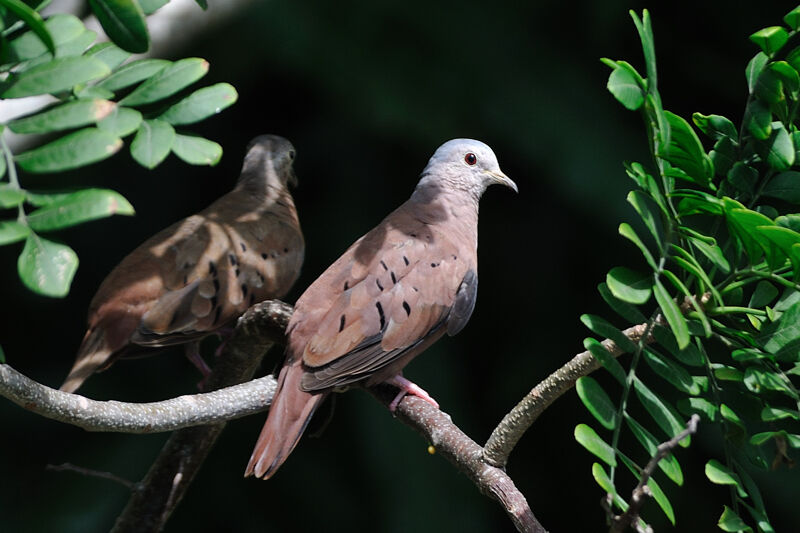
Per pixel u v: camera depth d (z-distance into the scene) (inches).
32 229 125.9
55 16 147.2
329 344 261.6
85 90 147.5
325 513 459.5
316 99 526.3
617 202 455.5
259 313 271.9
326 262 485.1
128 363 473.4
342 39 474.3
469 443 218.8
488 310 507.5
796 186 195.2
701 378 183.6
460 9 486.0
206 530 451.5
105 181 514.3
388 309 272.7
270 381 255.4
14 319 503.5
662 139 171.3
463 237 305.6
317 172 512.1
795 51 189.6
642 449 467.5
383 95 466.0
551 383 193.5
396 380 284.2
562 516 499.2
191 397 224.4
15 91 137.6
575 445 497.4
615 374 165.0
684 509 457.1
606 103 484.7
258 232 343.9
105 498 429.4
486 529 443.8
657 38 513.7
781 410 177.3
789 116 198.8
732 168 196.1
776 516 439.5
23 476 462.6
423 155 482.3
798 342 181.2
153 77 150.9
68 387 296.8
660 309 177.0
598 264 504.1
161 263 319.3
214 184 531.8
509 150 486.3
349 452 468.4
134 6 144.1
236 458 461.1
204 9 185.6
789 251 169.6
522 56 482.9
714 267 188.4
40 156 132.4
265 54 481.4
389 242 287.3
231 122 532.4
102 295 313.0
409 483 439.5
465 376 486.0
